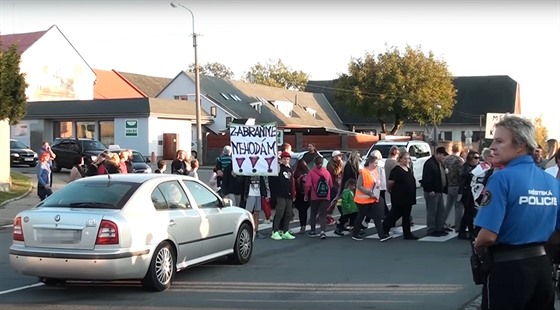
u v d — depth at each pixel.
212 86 59.41
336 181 14.91
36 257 7.75
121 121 42.75
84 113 43.16
